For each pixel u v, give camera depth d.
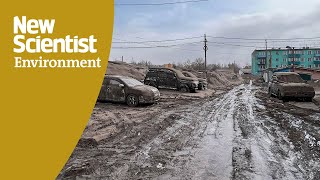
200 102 19.33
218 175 5.55
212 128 10.09
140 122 10.97
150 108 15.31
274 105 16.97
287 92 19.14
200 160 6.45
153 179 5.34
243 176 5.49
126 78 16.73
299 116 12.88
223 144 7.86
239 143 7.96
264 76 64.94
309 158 6.62
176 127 10.23
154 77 26.47
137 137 8.60
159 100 18.44
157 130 9.62
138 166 6.05
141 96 15.66
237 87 44.88
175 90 25.83
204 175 5.55
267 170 5.82
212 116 12.88
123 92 15.99
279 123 11.05
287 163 6.26
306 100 19.58
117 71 36.38
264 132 9.41
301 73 52.12
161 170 5.81
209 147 7.55
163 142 8.07
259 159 6.53
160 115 12.79
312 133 9.22
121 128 9.87
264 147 7.55
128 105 15.89
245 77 104.19
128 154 6.90
